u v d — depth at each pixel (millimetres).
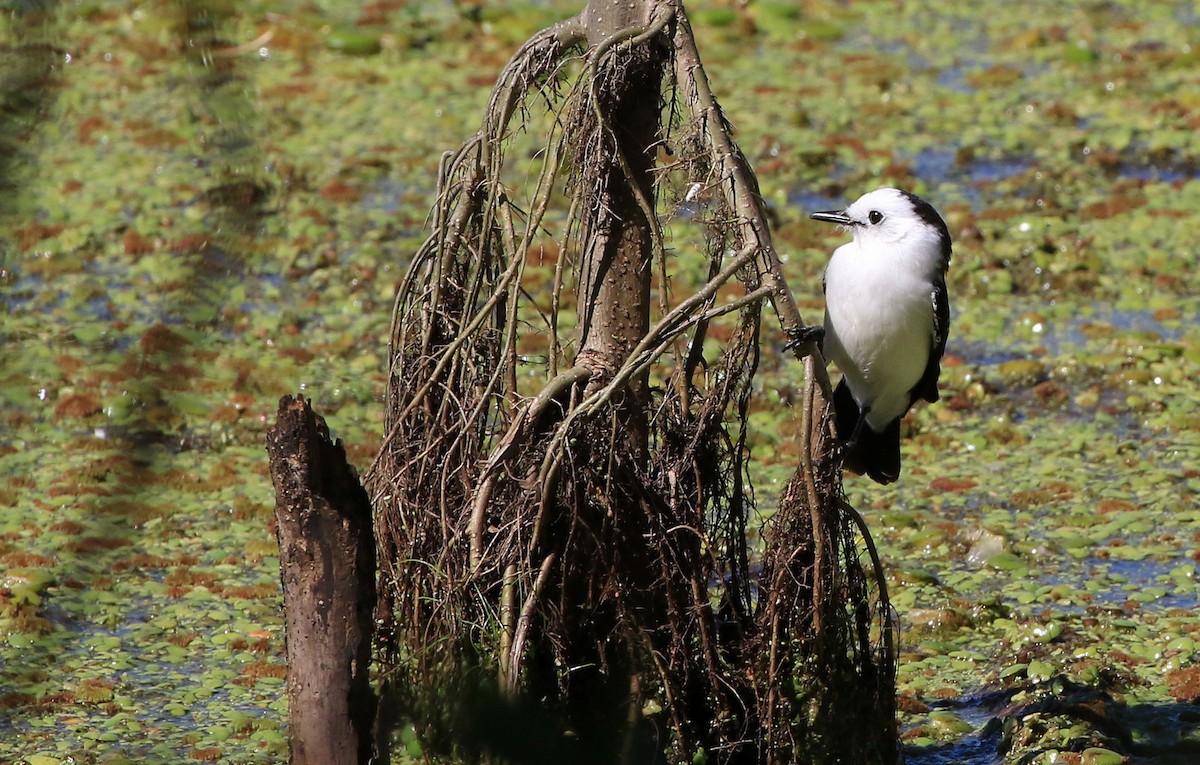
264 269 17578
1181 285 17172
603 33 8898
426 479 8938
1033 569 12180
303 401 8047
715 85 23031
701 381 12578
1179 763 9406
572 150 8891
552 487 8344
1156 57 23703
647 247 9047
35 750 9953
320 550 8109
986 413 14852
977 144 21031
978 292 17188
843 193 19562
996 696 10477
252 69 11219
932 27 25672
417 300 9305
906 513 13094
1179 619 11312
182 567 12406
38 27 9562
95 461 13711
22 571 12055
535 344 15336
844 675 8742
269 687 10820
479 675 8305
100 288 17047
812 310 16312
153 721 10359
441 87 22859
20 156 15195
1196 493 13227
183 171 19953
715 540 9086
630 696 8562
